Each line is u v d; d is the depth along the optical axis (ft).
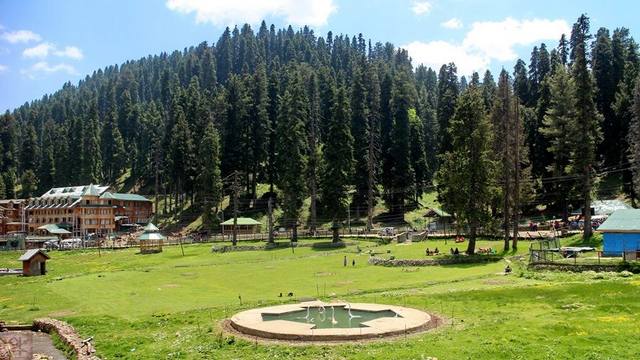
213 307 125.90
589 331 81.46
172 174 430.20
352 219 377.91
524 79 413.18
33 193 553.64
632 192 295.48
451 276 161.27
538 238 234.58
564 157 272.10
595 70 358.84
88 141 534.37
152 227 307.99
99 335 101.09
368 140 393.70
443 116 368.68
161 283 174.60
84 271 226.58
